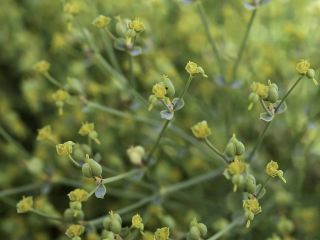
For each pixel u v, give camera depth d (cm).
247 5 25
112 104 32
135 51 24
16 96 36
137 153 24
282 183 28
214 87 32
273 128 32
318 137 30
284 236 26
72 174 31
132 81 26
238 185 21
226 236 27
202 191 30
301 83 30
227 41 33
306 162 30
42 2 36
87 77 33
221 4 32
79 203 22
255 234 28
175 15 34
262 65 31
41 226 32
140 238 25
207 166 30
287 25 30
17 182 33
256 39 33
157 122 28
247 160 24
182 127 31
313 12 31
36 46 35
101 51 34
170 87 21
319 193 30
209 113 30
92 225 23
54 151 32
